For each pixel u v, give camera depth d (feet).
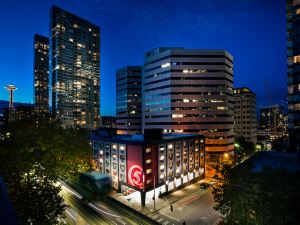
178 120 315.99
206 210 168.14
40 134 118.83
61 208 85.35
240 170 91.56
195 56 316.60
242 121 524.93
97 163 240.53
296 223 57.21
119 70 455.63
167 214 161.79
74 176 135.95
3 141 105.40
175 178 216.74
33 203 79.51
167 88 321.93
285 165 128.06
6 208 14.64
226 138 314.55
